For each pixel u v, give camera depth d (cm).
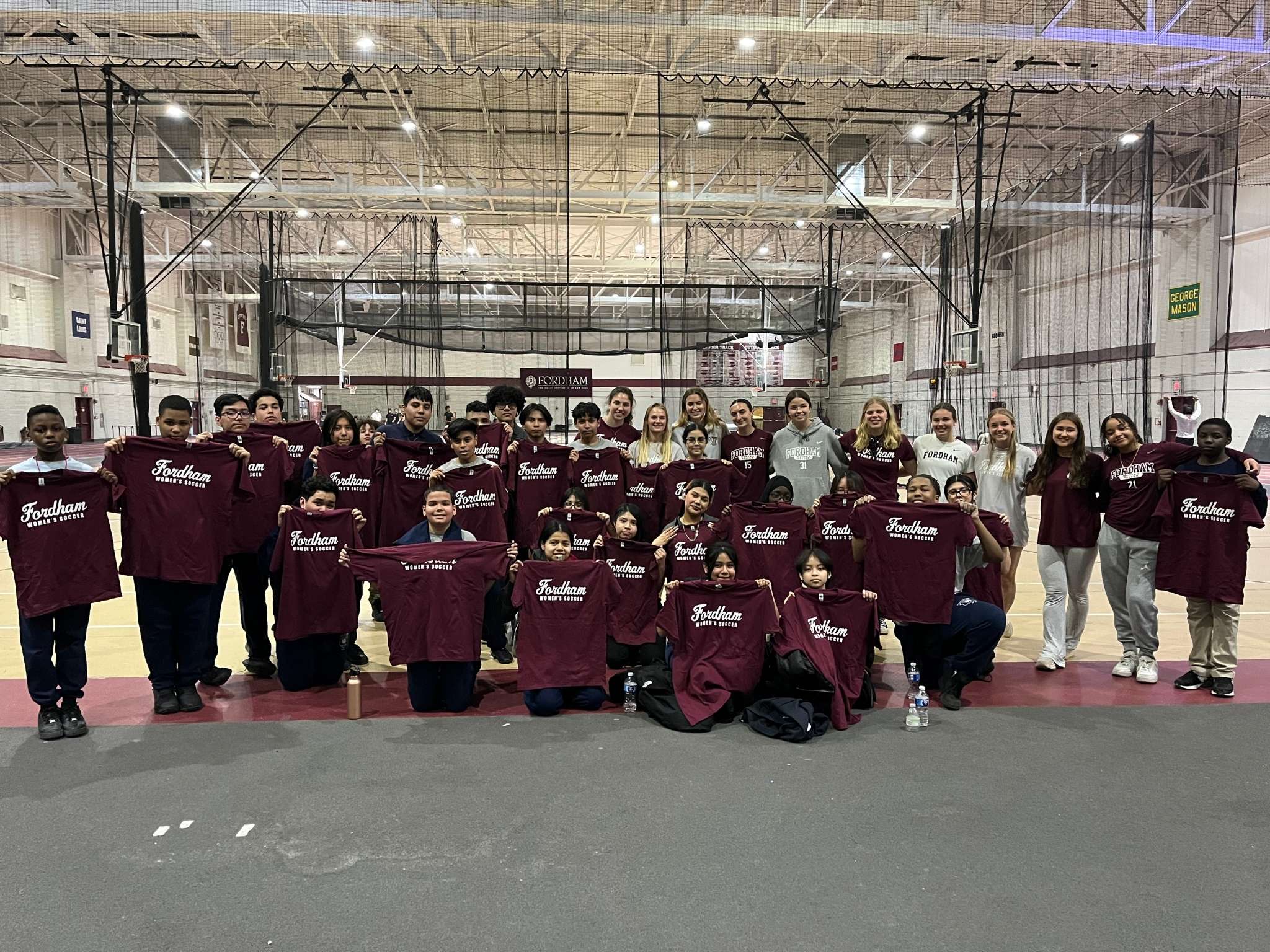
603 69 916
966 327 1288
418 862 207
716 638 323
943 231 1131
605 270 1955
